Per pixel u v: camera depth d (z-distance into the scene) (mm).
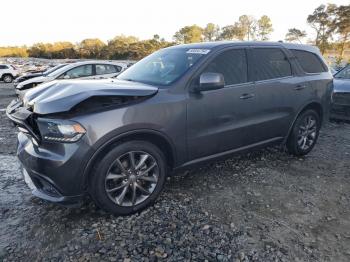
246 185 3986
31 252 2717
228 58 3914
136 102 3096
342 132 6758
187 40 87312
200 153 3674
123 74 4266
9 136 6277
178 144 3424
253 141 4219
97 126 2854
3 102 11570
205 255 2701
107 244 2811
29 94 3271
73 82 3334
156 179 3355
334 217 3346
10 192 3779
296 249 2814
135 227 3059
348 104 7086
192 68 3590
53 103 2846
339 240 2965
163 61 4012
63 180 2850
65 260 2621
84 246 2785
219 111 3695
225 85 3783
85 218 3201
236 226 3119
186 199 3600
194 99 3473
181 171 3639
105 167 2979
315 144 5492
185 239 2900
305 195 3787
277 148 5344
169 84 3455
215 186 3934
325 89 5051
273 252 2764
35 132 2986
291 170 4500
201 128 3576
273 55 4434
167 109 3264
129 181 3176
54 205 3459
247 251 2766
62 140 2801
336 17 65875
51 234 2951
